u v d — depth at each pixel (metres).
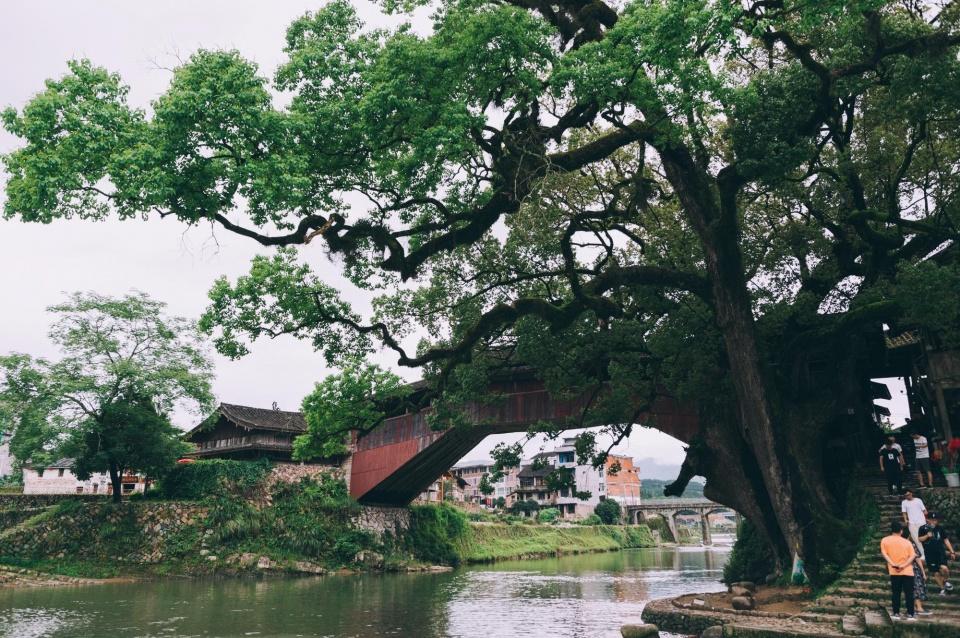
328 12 14.07
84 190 12.20
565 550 69.06
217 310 17.73
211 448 47.81
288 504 41.25
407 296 24.50
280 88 13.91
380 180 15.82
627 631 14.70
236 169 11.94
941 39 15.16
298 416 48.03
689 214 19.27
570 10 18.14
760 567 24.25
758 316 20.70
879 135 19.30
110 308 38.09
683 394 20.09
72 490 56.59
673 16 12.31
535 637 16.08
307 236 14.52
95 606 22.53
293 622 18.72
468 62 13.66
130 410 37.66
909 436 23.89
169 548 36.72
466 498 95.06
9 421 35.19
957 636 11.13
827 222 20.70
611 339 20.62
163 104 11.58
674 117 14.64
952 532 15.30
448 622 18.81
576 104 15.73
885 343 23.70
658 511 103.94
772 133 15.83
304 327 18.86
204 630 17.25
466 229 16.56
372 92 12.86
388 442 42.66
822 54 18.66
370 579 34.78
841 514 18.59
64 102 11.55
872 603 13.69
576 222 19.48
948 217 18.56
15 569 33.25
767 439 17.81
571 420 22.98
